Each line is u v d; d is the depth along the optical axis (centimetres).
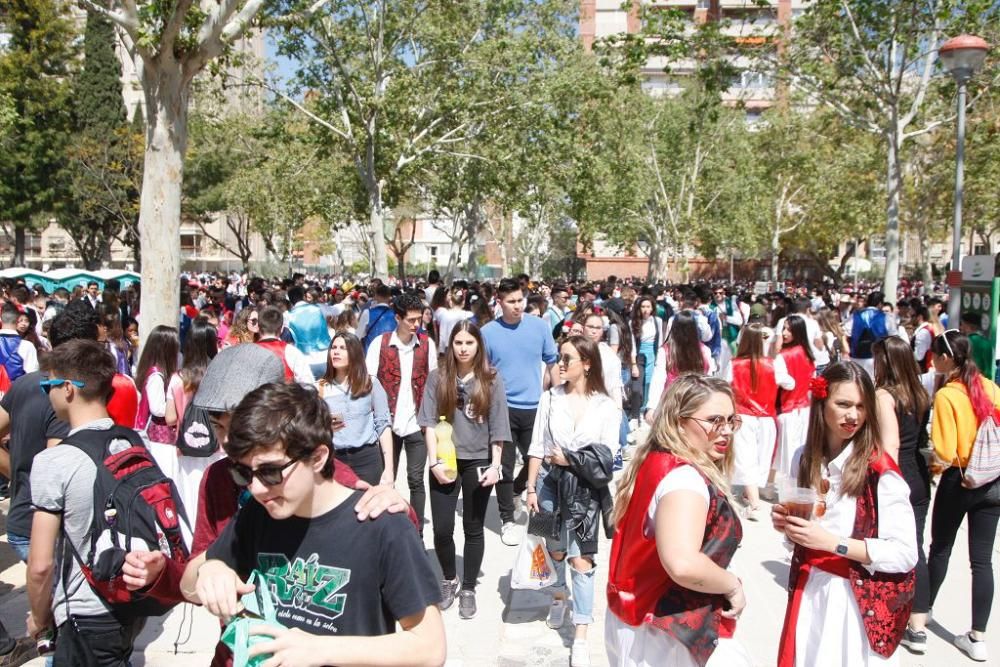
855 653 311
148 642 485
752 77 1972
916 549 311
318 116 2303
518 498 762
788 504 312
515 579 499
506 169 2377
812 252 5647
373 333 978
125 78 4806
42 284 2169
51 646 316
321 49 2166
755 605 550
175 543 298
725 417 281
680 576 251
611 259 6625
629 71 1723
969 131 2127
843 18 1653
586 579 463
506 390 712
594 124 2652
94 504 294
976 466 462
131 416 428
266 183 3550
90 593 299
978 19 1590
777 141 4025
